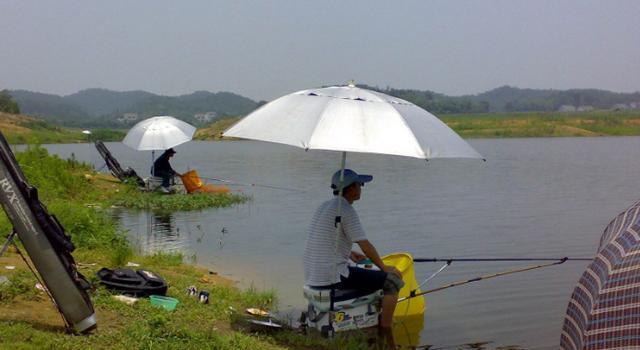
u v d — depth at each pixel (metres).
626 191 22.62
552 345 7.64
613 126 110.69
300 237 13.62
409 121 6.60
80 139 82.12
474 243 13.41
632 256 5.24
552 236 14.20
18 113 104.25
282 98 7.04
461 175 28.80
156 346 5.96
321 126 6.34
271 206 18.36
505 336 7.89
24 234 5.87
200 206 17.83
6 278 7.20
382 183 25.16
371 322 7.64
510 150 53.56
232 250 12.23
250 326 7.37
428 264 11.54
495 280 10.42
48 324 6.17
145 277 7.95
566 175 28.88
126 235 12.16
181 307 7.51
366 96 6.80
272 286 9.73
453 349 7.42
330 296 7.28
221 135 6.83
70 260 6.14
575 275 10.74
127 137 19.94
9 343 5.41
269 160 40.78
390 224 15.59
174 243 12.79
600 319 5.20
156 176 19.91
